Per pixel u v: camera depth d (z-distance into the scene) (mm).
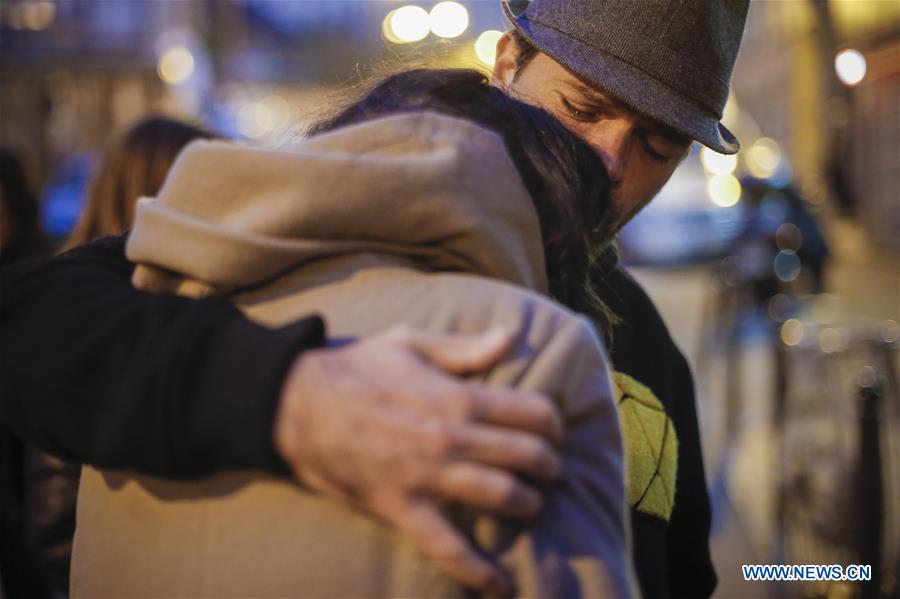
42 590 2229
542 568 873
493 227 1001
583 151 1163
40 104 24781
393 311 947
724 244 6699
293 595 901
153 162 2750
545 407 852
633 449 1579
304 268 1001
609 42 1614
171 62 24828
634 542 1545
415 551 896
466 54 1510
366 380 839
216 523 952
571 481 914
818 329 4109
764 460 5410
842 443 3691
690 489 1765
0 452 2164
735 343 6176
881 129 13141
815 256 6156
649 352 1715
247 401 830
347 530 903
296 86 34250
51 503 2199
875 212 13250
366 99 1185
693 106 1631
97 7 24984
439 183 972
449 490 817
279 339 863
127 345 909
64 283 1013
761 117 19531
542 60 1704
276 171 966
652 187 1723
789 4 15328
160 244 985
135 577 1006
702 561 1776
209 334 879
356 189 958
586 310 1266
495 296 950
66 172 14367
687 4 1613
